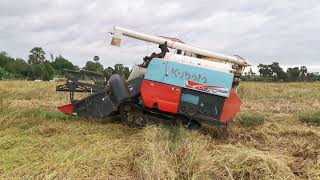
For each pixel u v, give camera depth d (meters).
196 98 9.62
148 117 9.95
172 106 9.66
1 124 9.38
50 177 6.26
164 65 9.67
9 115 9.91
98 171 6.74
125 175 6.76
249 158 7.01
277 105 17.23
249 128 10.80
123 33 10.69
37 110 10.98
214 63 10.03
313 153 8.37
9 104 11.84
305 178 6.98
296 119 12.73
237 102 9.62
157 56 10.31
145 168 6.60
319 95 24.02
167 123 9.97
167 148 7.57
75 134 8.94
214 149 8.08
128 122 9.93
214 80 9.53
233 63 11.01
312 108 16.06
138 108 10.00
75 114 10.29
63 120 10.36
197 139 8.53
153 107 9.77
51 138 8.48
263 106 16.77
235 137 9.81
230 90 9.51
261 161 6.95
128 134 9.30
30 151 7.53
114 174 6.76
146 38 10.66
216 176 6.66
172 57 10.12
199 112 9.62
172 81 9.62
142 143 8.15
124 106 9.97
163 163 6.78
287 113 14.59
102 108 10.06
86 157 7.19
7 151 7.53
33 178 6.34
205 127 10.25
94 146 7.95
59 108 10.30
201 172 6.61
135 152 7.73
